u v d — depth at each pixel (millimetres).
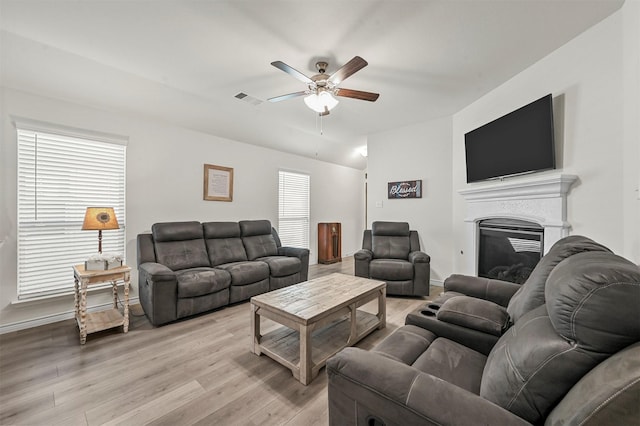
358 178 7258
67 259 2830
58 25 2088
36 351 2145
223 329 2584
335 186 6480
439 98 3393
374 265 3639
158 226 3238
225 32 2150
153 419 1461
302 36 2191
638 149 1747
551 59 2426
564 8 1894
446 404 771
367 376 920
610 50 1967
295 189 5492
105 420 1451
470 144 3354
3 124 2486
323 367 1955
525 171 2594
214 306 2982
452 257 4023
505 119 2793
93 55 2484
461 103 3551
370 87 3090
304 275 4008
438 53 2428
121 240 3203
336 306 2027
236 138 4367
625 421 545
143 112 3305
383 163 4777
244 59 2531
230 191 4324
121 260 2562
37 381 1769
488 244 3264
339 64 2578
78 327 2582
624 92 1877
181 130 3746
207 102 3514
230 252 3734
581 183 2174
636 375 544
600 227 2035
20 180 2580
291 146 5129
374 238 4285
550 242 2379
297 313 1873
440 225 4137
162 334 2467
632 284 642
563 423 637
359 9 1898
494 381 882
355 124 4410
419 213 4352
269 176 4957
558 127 2369
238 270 3234
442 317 1593
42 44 2322
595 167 2072
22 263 2590
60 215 2793
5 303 2496
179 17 1988
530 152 2531
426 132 4266
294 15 1957
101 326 2414
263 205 4852
